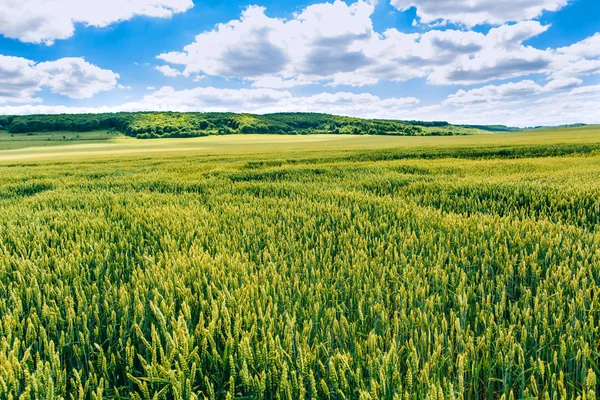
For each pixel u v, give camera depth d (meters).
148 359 1.83
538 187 6.96
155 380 1.54
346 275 2.84
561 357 1.74
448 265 2.94
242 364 1.57
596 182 7.61
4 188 10.69
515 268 2.92
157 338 1.72
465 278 2.54
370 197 6.80
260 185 9.55
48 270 2.87
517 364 1.75
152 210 5.77
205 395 1.70
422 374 1.52
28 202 7.42
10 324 1.93
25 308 2.36
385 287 2.53
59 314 2.07
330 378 1.50
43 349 1.93
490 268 2.91
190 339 1.74
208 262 2.89
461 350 1.85
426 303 2.16
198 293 2.40
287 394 1.44
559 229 3.92
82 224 4.66
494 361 1.79
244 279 2.60
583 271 2.55
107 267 3.10
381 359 1.62
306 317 2.12
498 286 2.46
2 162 32.56
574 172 10.19
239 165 19.17
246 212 5.66
